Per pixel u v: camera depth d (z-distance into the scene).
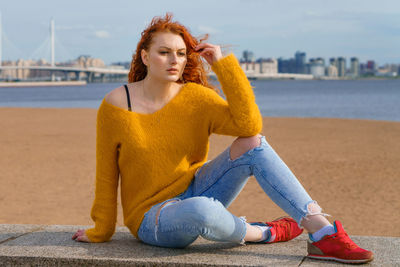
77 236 2.64
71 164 8.59
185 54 2.45
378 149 10.72
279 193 2.29
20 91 111.69
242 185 2.46
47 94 81.38
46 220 4.93
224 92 2.39
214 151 10.39
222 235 2.29
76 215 5.14
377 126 16.66
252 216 5.09
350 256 2.13
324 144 11.75
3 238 2.69
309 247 2.26
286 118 20.91
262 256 2.29
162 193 2.44
